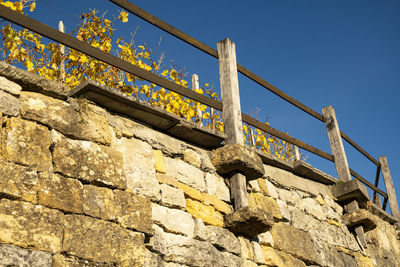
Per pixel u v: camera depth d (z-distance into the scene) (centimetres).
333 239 682
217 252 475
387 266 810
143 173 450
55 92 413
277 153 763
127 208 410
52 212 359
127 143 457
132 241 398
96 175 402
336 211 733
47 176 370
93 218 382
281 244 574
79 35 520
